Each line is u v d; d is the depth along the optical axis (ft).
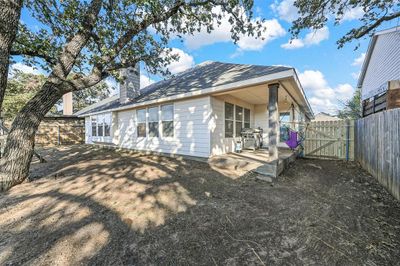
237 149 25.32
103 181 14.40
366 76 49.47
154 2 15.46
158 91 29.53
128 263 6.09
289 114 30.55
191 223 8.50
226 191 12.50
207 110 21.48
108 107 36.37
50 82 15.17
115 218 8.85
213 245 7.01
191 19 20.63
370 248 6.79
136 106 28.68
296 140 23.34
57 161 22.67
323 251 6.67
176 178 15.26
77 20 15.66
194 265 6.05
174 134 25.09
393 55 34.06
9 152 13.32
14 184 13.28
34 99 14.65
